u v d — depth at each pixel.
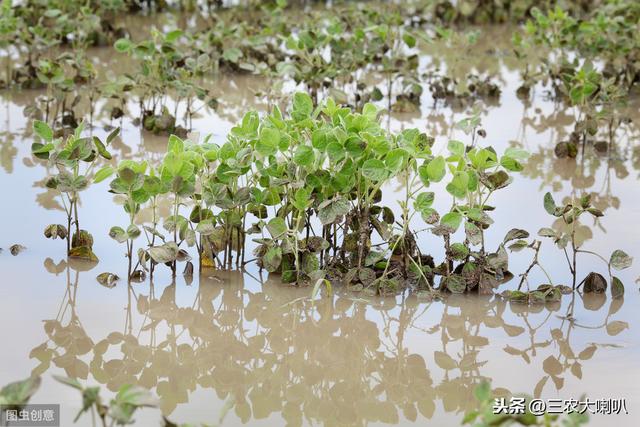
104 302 4.19
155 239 4.92
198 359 3.70
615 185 6.12
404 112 7.94
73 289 4.31
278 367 3.67
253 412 3.27
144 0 12.11
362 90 7.92
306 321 4.09
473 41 9.02
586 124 6.61
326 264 4.53
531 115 7.95
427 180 4.34
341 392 3.47
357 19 9.75
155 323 4.01
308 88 7.79
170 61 7.21
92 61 9.47
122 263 4.63
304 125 4.57
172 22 11.34
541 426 2.87
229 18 11.10
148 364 3.63
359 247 4.45
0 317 3.96
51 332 3.85
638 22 9.12
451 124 7.62
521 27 11.80
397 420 3.24
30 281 4.36
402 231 4.50
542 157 6.73
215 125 7.36
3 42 8.38
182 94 6.93
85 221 5.17
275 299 4.30
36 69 8.24
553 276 4.56
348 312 4.18
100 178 4.29
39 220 5.15
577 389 3.43
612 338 3.92
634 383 3.48
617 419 3.17
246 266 4.66
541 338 3.92
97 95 8.17
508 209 5.54
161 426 2.85
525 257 4.80
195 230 4.39
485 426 2.68
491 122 7.69
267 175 4.53
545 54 10.24
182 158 4.29
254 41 8.88
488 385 2.73
